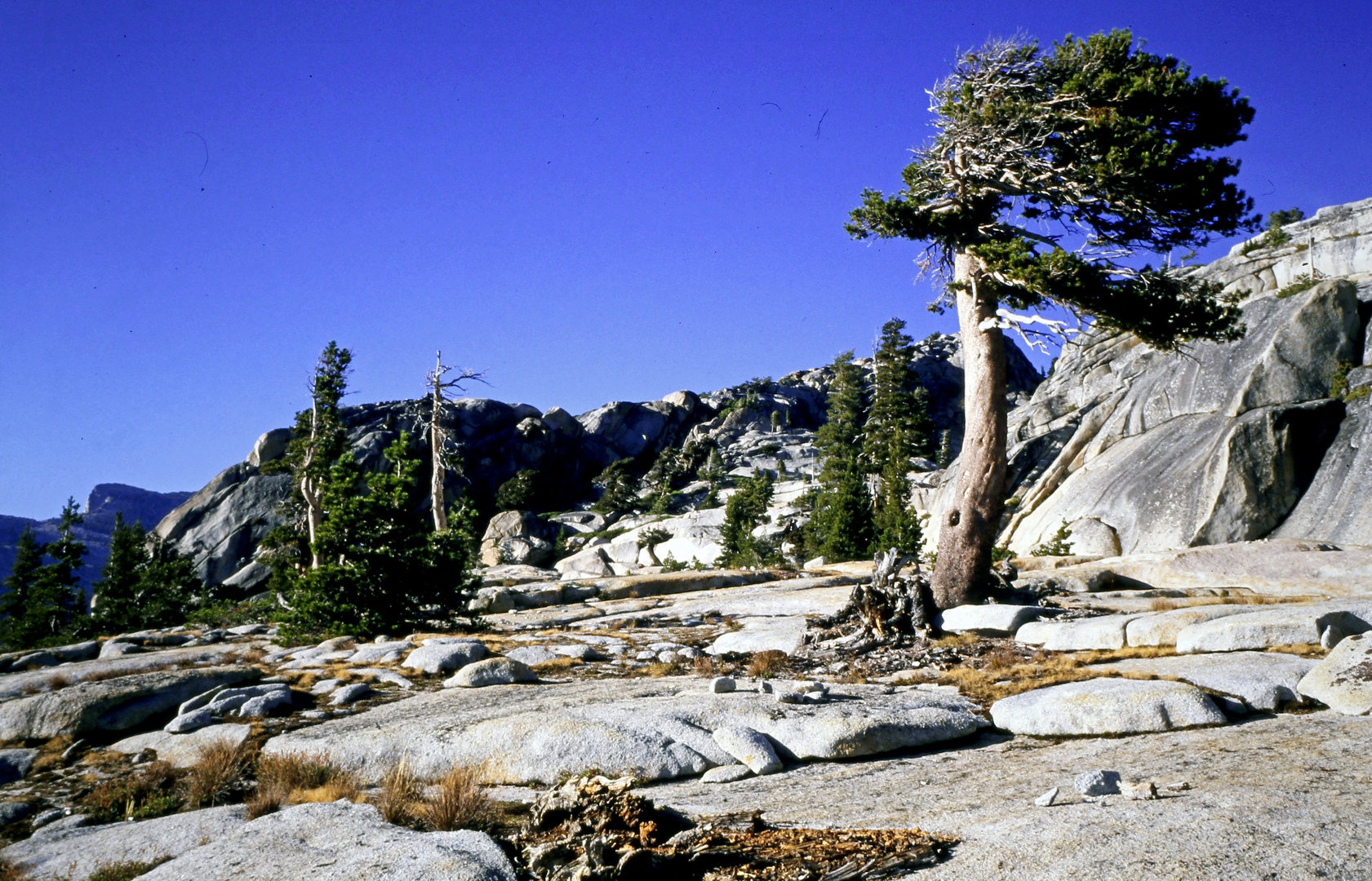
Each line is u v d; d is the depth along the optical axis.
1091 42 24.78
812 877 6.61
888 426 86.56
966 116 23.62
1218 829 6.74
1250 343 60.16
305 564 40.62
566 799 8.13
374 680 17.72
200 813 10.07
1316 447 51.94
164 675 16.66
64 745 14.30
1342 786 7.94
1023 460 73.56
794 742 12.11
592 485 129.38
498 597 32.59
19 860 8.90
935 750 12.25
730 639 22.25
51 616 59.03
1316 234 75.38
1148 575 32.06
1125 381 73.81
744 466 124.19
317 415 49.44
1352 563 29.55
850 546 59.16
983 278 24.02
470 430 123.88
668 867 6.84
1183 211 23.80
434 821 8.91
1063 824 7.17
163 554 60.56
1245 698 12.62
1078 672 15.25
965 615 21.64
